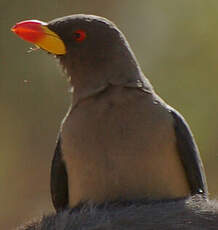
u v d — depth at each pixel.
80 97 12.41
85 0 24.69
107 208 11.77
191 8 25.12
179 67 25.16
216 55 25.06
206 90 25.05
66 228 10.70
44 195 26.16
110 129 12.07
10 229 25.95
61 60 12.70
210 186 25.14
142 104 12.20
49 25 12.69
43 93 25.16
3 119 25.39
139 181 12.12
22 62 24.88
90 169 12.13
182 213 11.09
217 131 25.00
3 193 26.09
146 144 12.09
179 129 12.41
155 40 25.33
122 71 12.42
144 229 10.80
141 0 25.28
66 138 12.26
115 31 12.60
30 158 25.83
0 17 24.28
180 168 12.54
